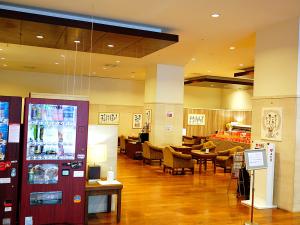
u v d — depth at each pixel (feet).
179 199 22.74
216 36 26.27
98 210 18.89
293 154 20.48
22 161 14.89
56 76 53.42
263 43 23.47
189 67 42.91
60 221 15.43
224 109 66.33
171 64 39.96
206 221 17.98
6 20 19.11
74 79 54.34
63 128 15.40
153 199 22.45
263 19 21.33
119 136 53.78
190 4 19.15
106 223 16.99
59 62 41.78
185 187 26.76
